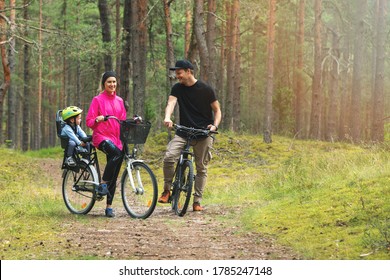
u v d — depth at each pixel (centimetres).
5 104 5269
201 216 910
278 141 2672
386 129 2983
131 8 2788
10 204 984
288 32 4266
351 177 1023
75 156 924
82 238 701
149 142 2609
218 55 4053
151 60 3691
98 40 2553
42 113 5509
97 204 1159
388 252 574
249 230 773
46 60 2525
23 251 623
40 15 3428
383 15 2664
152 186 882
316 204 864
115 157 892
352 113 3150
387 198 787
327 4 4106
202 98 914
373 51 4034
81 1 3516
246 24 3897
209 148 941
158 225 815
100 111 888
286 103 3828
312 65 4625
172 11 3092
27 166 2027
